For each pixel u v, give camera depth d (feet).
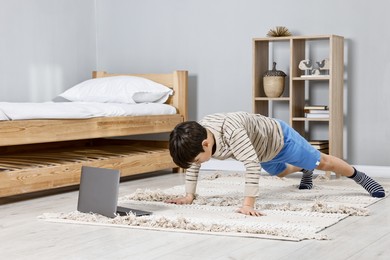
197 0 17.40
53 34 16.97
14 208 10.94
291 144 10.47
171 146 8.92
